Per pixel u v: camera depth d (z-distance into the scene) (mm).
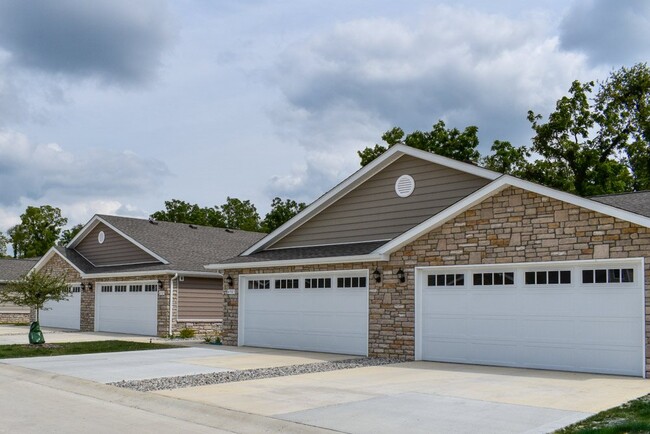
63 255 31453
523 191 14383
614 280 13172
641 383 11977
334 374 13727
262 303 20500
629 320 12906
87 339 24203
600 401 10164
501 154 38156
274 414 9422
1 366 15922
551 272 14086
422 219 17844
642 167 37938
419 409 9703
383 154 18516
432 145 37844
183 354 18203
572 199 13508
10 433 8523
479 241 15070
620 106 38844
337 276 18344
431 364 15312
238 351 19000
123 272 27203
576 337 13617
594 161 37125
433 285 16047
